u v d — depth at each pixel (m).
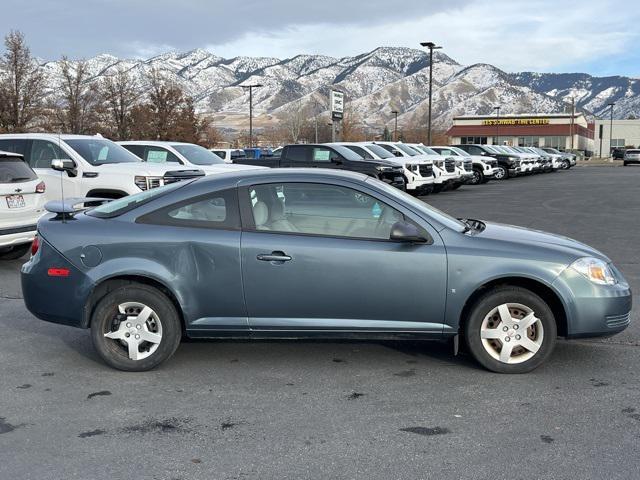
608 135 121.06
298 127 88.31
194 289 5.04
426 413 4.33
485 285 5.02
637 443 3.87
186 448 3.85
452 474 3.51
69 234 5.16
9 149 11.75
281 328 5.05
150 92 57.78
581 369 5.17
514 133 101.25
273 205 5.11
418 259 4.91
